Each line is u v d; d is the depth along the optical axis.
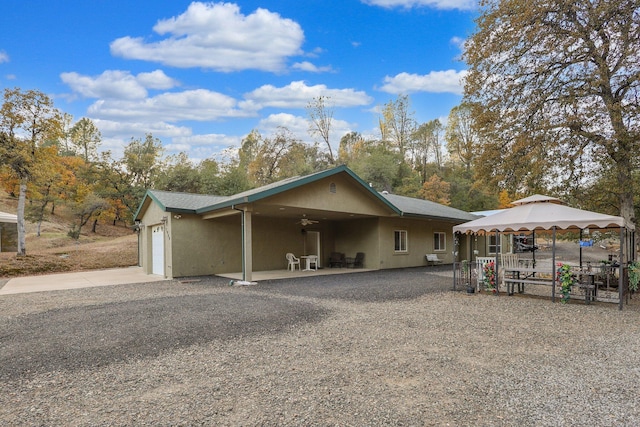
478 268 10.80
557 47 10.33
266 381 3.97
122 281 13.25
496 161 12.23
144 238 17.27
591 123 10.29
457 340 5.54
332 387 3.82
